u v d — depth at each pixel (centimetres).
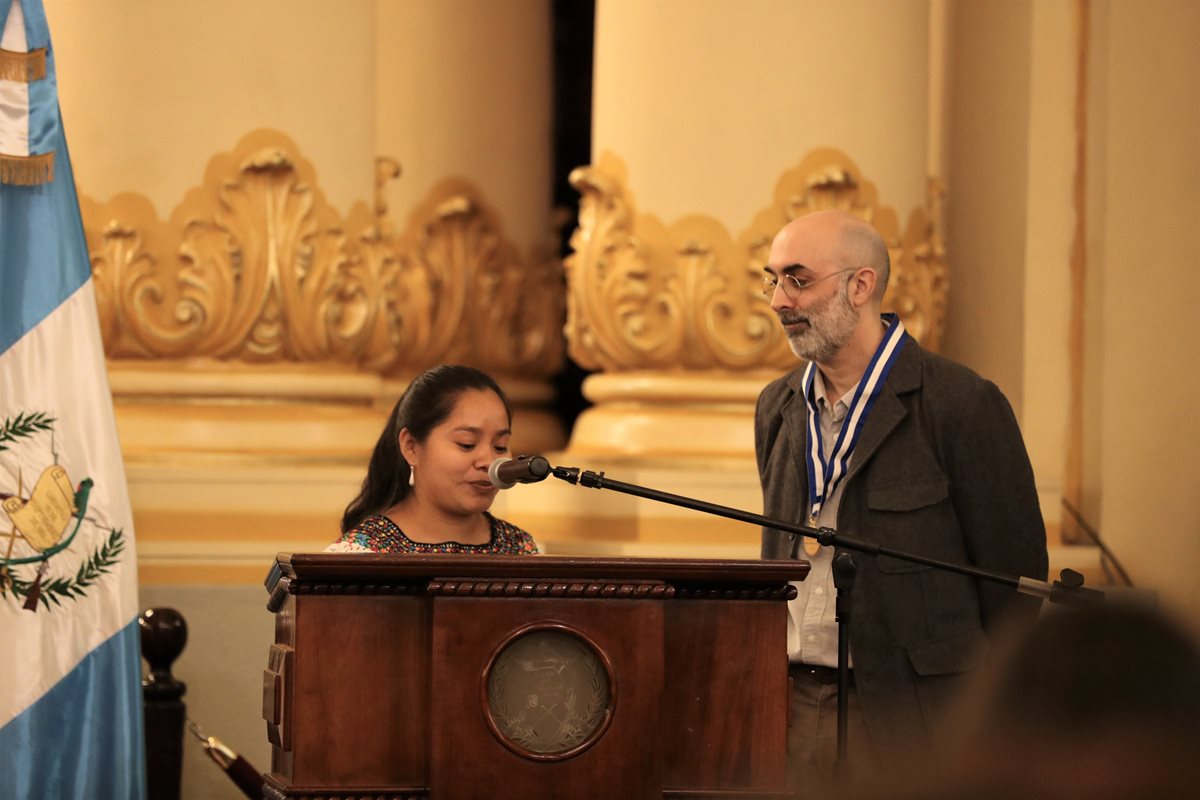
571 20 2253
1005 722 200
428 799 602
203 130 1405
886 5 1495
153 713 1207
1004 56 1673
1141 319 1550
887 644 855
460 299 1936
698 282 1474
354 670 607
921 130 1530
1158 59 1544
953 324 1714
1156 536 1526
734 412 1491
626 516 1437
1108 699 194
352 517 884
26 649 1059
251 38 1417
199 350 1404
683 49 1486
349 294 1455
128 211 1393
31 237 1089
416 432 850
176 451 1379
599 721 607
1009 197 1653
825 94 1474
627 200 1509
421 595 613
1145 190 1551
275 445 1404
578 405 2239
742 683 632
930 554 857
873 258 893
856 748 850
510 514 1538
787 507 898
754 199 1473
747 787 630
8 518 1062
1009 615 822
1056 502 1545
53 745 1059
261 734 1327
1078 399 1606
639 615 611
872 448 867
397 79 1942
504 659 604
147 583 1323
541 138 2064
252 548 1341
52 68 1088
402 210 1927
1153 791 189
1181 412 1514
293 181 1422
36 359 1081
